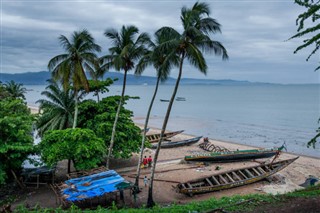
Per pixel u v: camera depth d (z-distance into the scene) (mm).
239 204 15422
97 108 32188
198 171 32406
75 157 24500
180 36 19094
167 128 69625
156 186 27344
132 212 16031
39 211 16781
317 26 12375
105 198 21969
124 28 24484
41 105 32688
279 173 32000
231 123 77875
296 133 61781
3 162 23312
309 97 172875
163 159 38000
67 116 32219
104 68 26922
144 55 23344
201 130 67062
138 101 164250
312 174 32500
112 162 35625
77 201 20031
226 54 19484
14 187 26250
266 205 15039
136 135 32812
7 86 73750
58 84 31422
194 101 155875
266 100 154875
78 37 27109
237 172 29484
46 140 25203
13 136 23828
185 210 15406
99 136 29781
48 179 27547
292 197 16156
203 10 18859
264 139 55844
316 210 13680
